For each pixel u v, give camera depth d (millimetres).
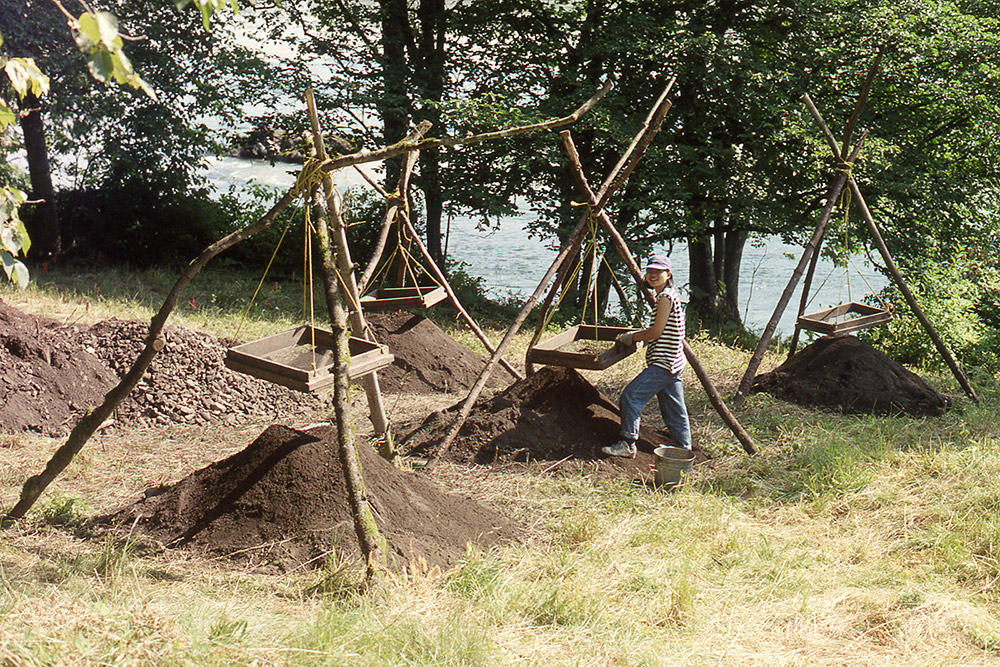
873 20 14562
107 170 15914
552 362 7070
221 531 5059
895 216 16188
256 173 30328
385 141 15930
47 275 14023
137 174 15828
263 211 17453
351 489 4625
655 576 4910
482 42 16375
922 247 15461
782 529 5867
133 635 3436
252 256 16828
